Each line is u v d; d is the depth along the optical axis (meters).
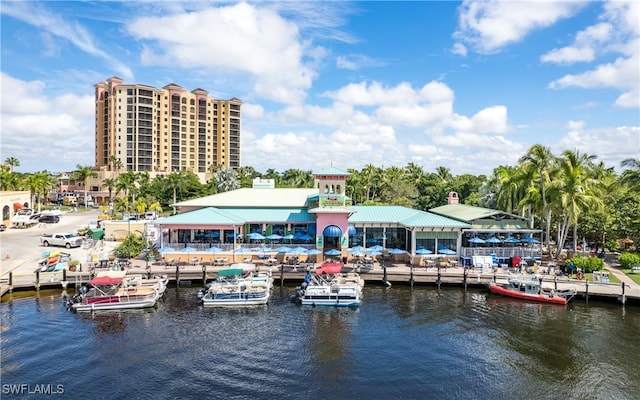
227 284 46.53
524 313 43.53
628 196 72.88
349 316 42.16
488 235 64.38
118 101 177.50
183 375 30.23
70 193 180.25
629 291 47.25
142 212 119.25
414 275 52.41
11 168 143.50
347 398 27.56
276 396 27.70
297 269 54.00
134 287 45.81
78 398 27.25
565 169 60.91
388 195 128.12
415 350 34.75
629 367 32.25
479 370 31.55
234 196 69.94
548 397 28.16
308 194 71.50
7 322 39.62
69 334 37.06
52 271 52.44
